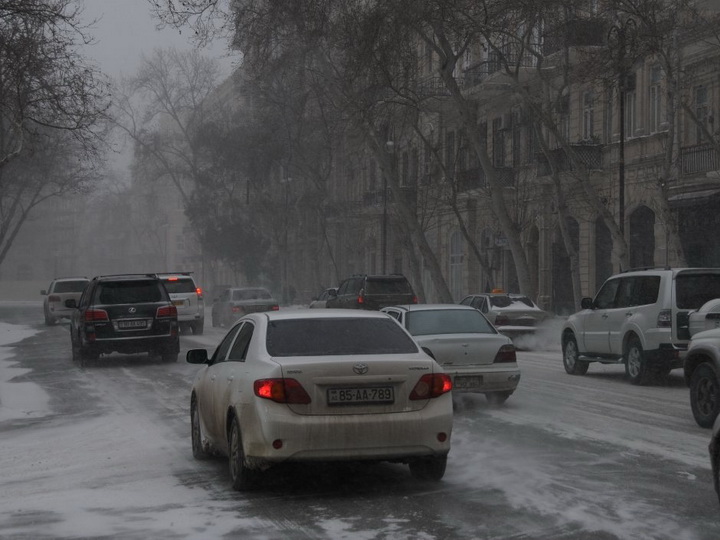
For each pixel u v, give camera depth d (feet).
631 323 60.90
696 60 109.29
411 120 139.54
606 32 110.22
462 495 27.86
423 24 118.42
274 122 197.16
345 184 231.09
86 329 75.66
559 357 87.30
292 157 209.26
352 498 27.81
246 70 146.61
